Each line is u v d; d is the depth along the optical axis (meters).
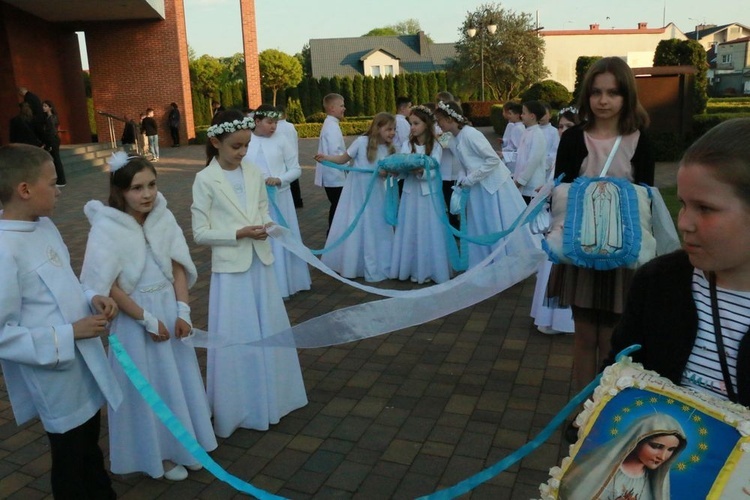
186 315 3.03
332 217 7.30
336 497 2.87
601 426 1.38
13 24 17.78
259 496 1.94
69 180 15.34
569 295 2.97
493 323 5.03
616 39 42.91
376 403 3.78
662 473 1.29
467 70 39.94
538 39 39.72
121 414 2.92
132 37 23.45
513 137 8.80
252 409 3.47
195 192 3.33
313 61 60.62
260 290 3.42
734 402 1.35
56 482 2.43
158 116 24.22
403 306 3.07
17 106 17.61
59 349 2.21
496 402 3.72
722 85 63.66
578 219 2.77
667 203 8.99
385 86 43.44
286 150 5.78
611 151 2.87
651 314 1.50
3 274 2.14
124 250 2.77
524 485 2.90
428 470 3.06
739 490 1.22
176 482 3.04
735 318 1.36
